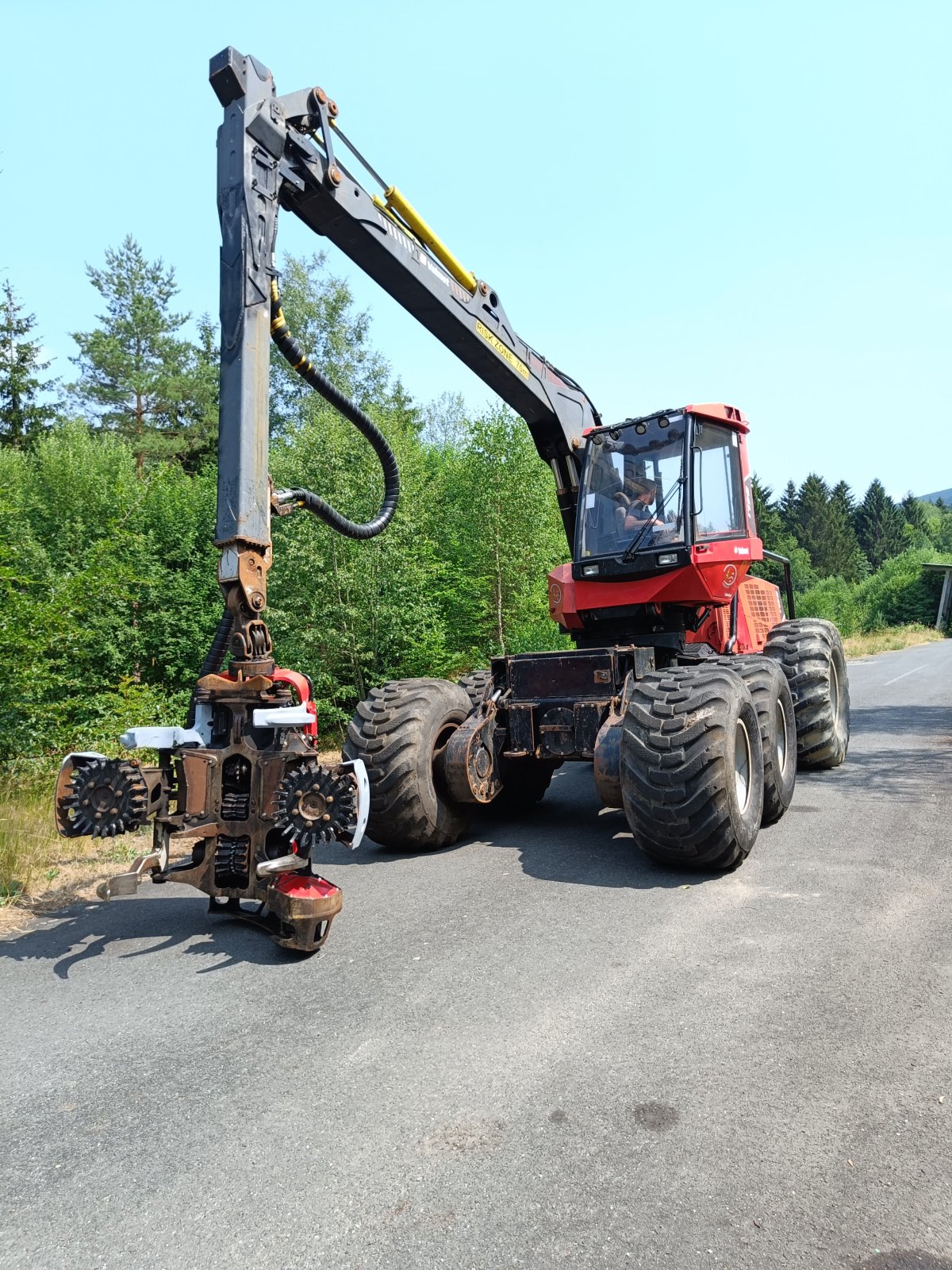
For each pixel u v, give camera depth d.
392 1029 3.04
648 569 6.11
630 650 5.72
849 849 5.18
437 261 5.91
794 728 6.28
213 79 4.41
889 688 16.53
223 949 3.99
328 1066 2.80
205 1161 2.31
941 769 7.69
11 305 31.08
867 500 96.31
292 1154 2.33
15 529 17.00
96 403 31.81
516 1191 2.13
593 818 6.53
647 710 4.81
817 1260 1.87
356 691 16.34
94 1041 3.07
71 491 20.47
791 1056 2.74
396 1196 2.13
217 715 4.21
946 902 4.13
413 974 3.55
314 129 4.98
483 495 19.50
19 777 8.73
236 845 3.98
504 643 19.14
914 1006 3.05
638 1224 2.00
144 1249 1.98
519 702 5.85
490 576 19.83
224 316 4.28
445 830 5.62
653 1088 2.58
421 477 18.23
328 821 3.57
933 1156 2.21
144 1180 2.24
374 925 4.21
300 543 15.95
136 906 4.79
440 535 20.22
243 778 4.03
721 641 7.29
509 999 3.25
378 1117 2.49
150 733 3.94
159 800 3.89
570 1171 2.20
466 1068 2.75
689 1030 2.94
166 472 20.97
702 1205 2.05
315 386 4.98
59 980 3.67
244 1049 2.95
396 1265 1.90
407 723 5.49
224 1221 2.07
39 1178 2.27
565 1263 1.88
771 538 75.25
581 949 3.73
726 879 4.68
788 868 4.84
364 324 34.03
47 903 4.88
